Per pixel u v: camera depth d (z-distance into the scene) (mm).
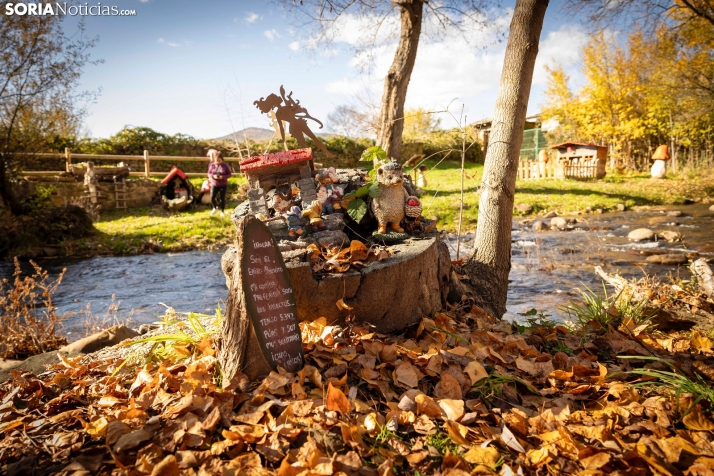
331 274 3025
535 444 2098
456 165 26828
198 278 8148
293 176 3814
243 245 2506
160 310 6285
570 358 3006
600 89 24922
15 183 12883
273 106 4105
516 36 4305
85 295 7105
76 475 1853
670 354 3174
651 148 24969
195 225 12438
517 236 10820
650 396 2518
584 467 1897
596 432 2084
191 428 2059
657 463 1864
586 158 21922
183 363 2830
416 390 2387
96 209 14047
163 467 1792
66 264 9422
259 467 1840
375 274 3070
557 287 6625
